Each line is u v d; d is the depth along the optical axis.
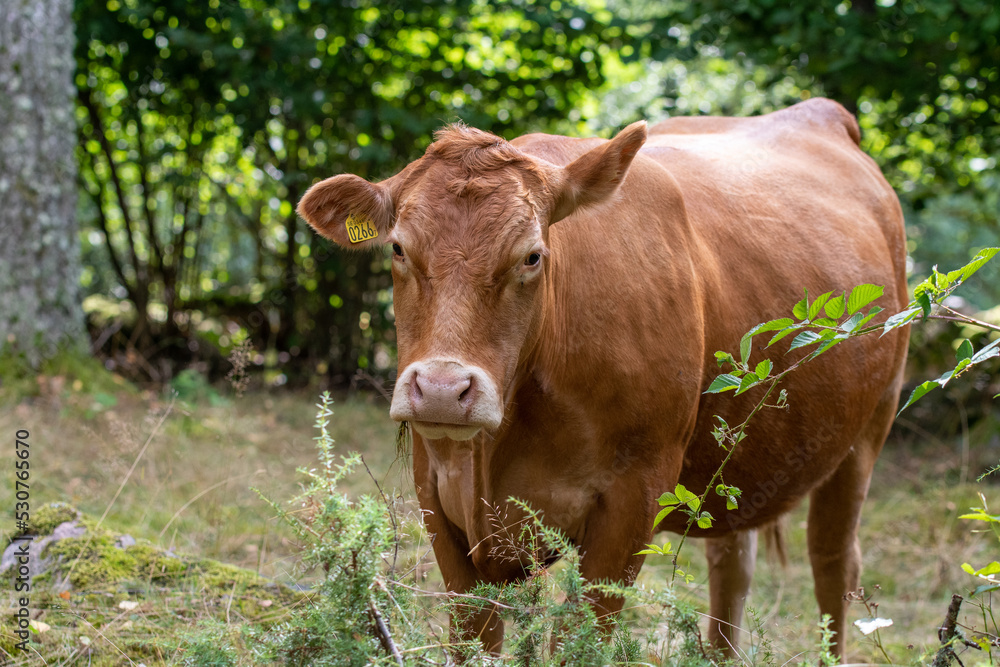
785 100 7.62
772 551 4.11
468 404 2.13
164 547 3.88
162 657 2.82
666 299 2.74
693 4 7.55
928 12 6.95
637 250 2.75
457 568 2.77
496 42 8.59
